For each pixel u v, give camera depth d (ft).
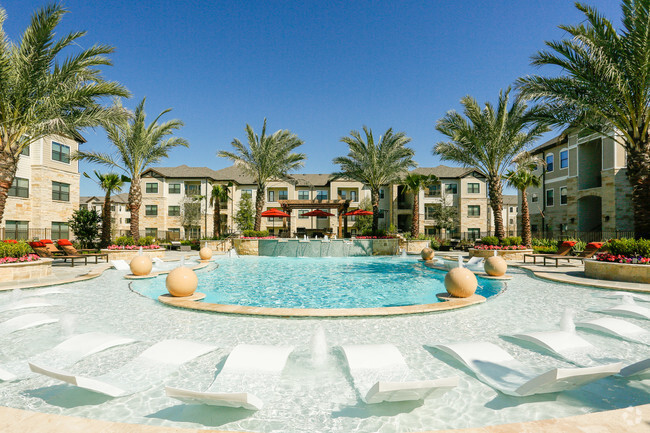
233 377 12.40
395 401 11.06
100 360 14.44
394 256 74.69
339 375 13.26
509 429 7.52
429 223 142.82
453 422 10.05
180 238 135.95
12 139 39.50
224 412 10.62
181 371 13.53
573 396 11.52
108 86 43.57
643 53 33.83
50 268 39.34
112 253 58.34
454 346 14.83
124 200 174.50
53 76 40.06
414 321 20.57
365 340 17.20
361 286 36.09
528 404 11.03
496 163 63.57
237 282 38.70
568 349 15.21
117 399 11.37
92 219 75.51
